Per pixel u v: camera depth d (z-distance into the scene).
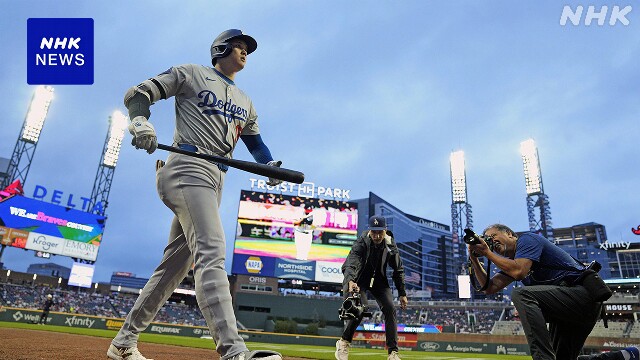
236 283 42.00
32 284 49.94
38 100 49.91
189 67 3.05
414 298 55.66
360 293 5.83
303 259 38.56
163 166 2.97
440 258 103.25
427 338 33.69
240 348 2.48
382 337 30.86
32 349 5.29
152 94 2.82
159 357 6.24
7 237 37.00
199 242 2.76
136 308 3.27
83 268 42.41
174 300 49.78
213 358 6.39
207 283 2.64
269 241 38.56
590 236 83.06
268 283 42.44
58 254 40.03
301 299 41.34
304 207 40.09
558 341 3.68
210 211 2.82
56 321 26.42
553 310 3.31
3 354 4.41
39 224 39.22
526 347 25.83
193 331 27.50
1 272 48.38
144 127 2.58
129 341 3.23
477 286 3.81
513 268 3.37
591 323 3.41
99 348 6.41
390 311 5.79
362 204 90.81
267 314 40.41
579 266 3.48
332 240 39.53
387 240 5.82
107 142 51.19
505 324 43.66
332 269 38.72
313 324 38.97
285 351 12.73
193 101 3.00
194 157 2.90
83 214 42.44
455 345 27.94
